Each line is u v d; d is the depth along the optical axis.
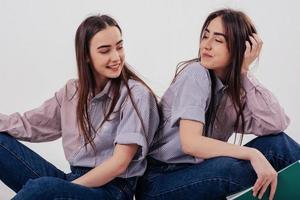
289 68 2.25
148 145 1.39
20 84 2.13
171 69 2.21
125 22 2.17
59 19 2.11
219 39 1.35
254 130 1.47
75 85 1.45
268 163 1.25
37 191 1.18
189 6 2.17
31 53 2.12
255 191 1.23
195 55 2.20
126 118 1.34
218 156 1.30
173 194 1.33
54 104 1.47
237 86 1.39
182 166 1.40
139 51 2.19
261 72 2.25
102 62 1.34
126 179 1.37
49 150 2.11
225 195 1.28
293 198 1.26
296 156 1.38
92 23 1.35
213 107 1.42
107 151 1.40
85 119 1.39
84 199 1.25
